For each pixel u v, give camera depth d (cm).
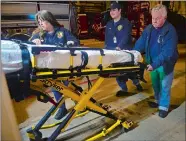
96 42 970
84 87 409
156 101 318
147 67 237
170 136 245
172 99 351
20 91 154
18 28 598
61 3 659
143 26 839
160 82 290
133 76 235
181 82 440
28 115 293
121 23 312
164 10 244
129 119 282
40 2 620
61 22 674
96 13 1013
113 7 304
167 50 247
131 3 848
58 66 158
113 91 388
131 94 372
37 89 185
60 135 243
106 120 278
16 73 142
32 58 143
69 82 237
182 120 281
